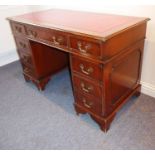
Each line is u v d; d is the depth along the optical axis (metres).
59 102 1.75
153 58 1.52
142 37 1.39
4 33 2.44
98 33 1.06
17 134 1.43
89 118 1.52
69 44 1.22
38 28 1.43
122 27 1.15
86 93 1.33
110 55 1.10
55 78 2.14
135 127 1.39
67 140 1.34
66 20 1.44
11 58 2.68
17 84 2.10
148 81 1.66
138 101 1.64
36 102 1.77
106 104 1.27
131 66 1.42
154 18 1.38
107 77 1.17
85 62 1.18
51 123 1.51
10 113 1.66
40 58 1.83
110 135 1.35
